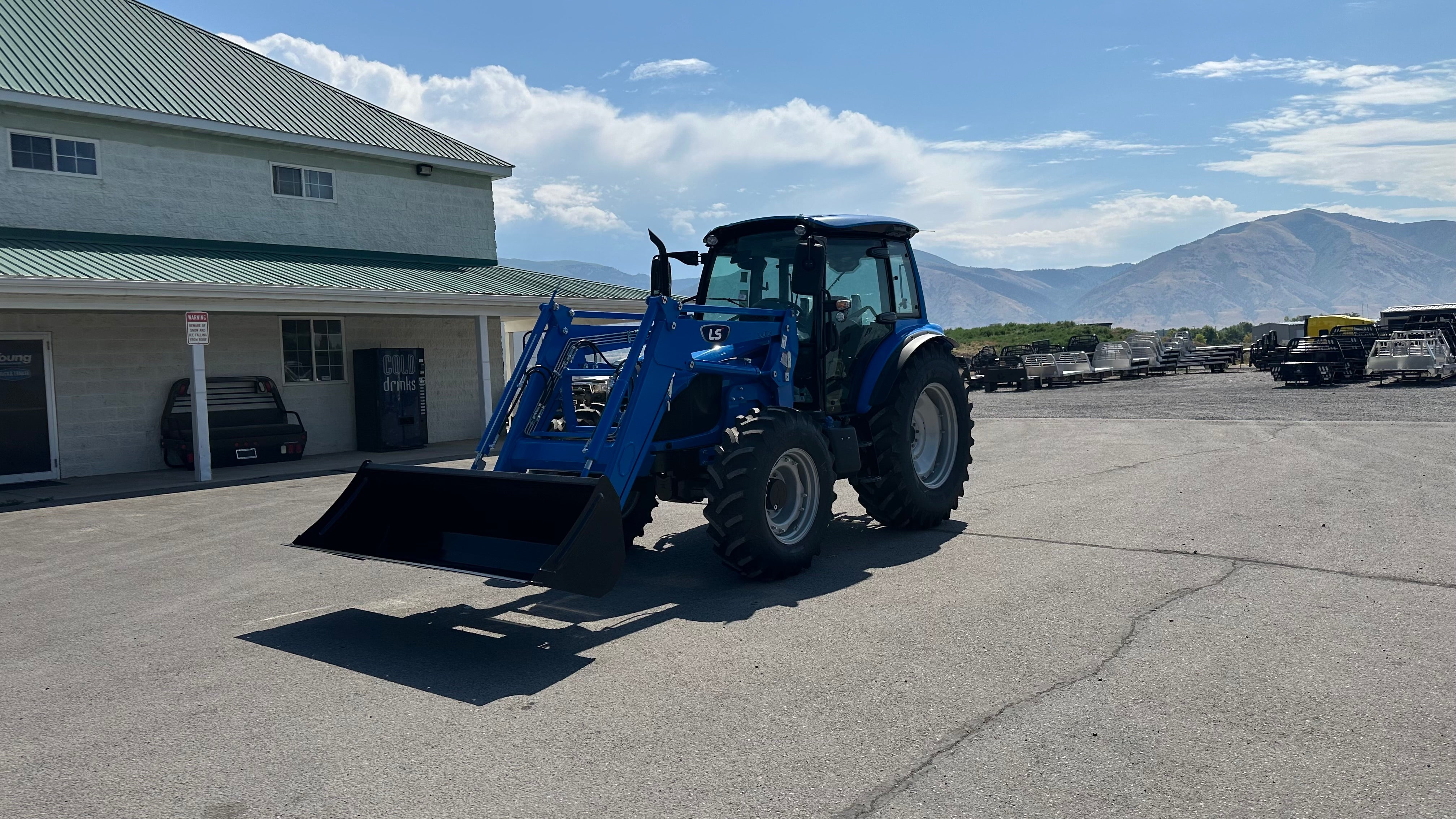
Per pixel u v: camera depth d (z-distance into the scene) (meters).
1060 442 14.05
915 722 3.80
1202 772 3.29
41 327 13.67
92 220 14.63
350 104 19.77
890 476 7.42
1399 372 22.27
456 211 19.78
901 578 6.15
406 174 18.89
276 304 13.59
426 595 6.27
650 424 5.90
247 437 14.86
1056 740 3.58
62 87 14.52
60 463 13.84
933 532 7.68
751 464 5.93
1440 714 3.71
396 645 5.11
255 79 18.64
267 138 16.45
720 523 5.93
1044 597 5.56
